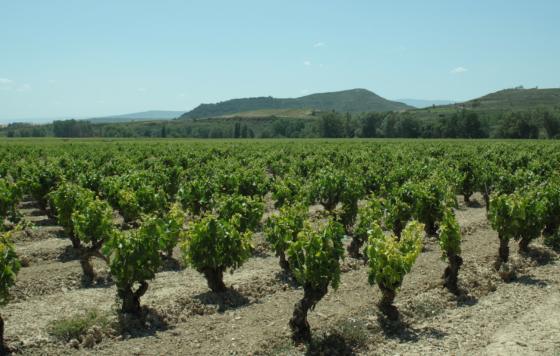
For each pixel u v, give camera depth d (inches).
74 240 569.9
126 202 610.9
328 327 371.6
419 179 909.2
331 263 359.9
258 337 356.5
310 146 2325.3
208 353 333.4
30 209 859.4
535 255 565.3
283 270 507.2
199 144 2659.9
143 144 2613.2
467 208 916.6
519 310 408.2
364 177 909.8
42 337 344.8
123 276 373.4
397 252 378.6
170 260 531.2
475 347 343.6
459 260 447.8
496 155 1380.4
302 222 497.7
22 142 2886.3
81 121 7224.4
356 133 5344.5
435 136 4785.9
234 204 547.2
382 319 385.7
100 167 1067.3
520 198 534.6
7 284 343.0
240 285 458.0
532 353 330.3
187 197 687.1
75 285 471.2
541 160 1245.7
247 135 5812.0
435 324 385.1
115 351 335.0
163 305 407.2
